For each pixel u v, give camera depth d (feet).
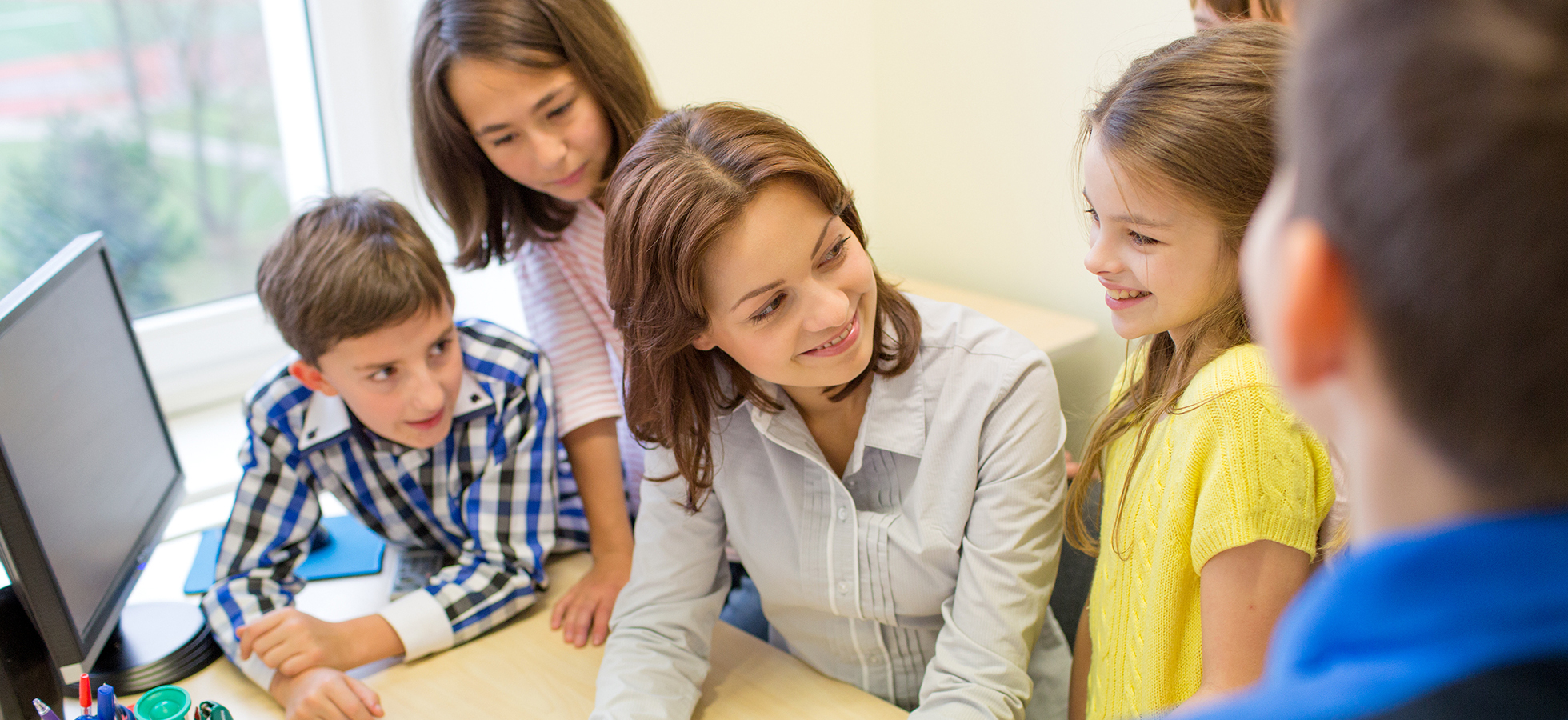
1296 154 0.94
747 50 6.23
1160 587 2.72
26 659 3.12
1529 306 0.78
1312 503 2.52
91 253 3.79
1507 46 0.78
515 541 4.09
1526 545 0.85
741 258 2.66
